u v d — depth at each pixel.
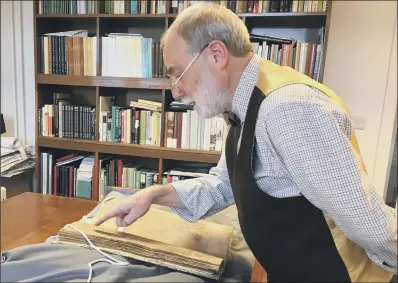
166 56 0.94
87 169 2.60
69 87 2.75
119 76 2.42
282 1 2.17
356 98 2.44
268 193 0.84
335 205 0.72
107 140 2.53
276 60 2.24
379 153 2.47
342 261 0.80
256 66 0.89
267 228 0.85
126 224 0.91
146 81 2.37
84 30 2.56
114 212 0.93
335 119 0.73
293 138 0.74
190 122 2.38
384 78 2.38
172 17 2.28
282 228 0.84
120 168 2.57
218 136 2.36
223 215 1.22
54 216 1.32
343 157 0.71
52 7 2.46
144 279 0.73
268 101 0.80
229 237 0.98
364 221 0.71
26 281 0.69
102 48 2.42
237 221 1.18
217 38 0.86
